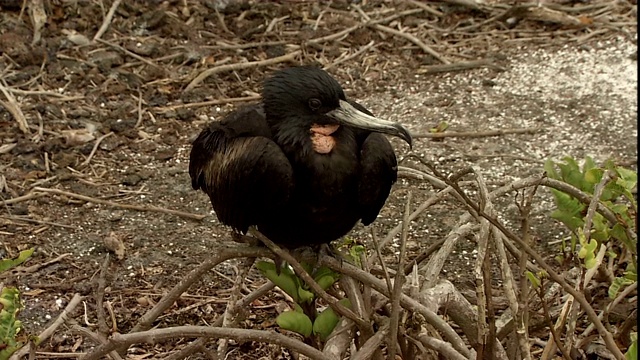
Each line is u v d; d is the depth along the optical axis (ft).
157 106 18.71
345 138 10.23
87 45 20.04
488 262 9.16
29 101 18.33
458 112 18.88
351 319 9.18
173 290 9.88
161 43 20.58
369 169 10.07
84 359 8.66
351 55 20.89
